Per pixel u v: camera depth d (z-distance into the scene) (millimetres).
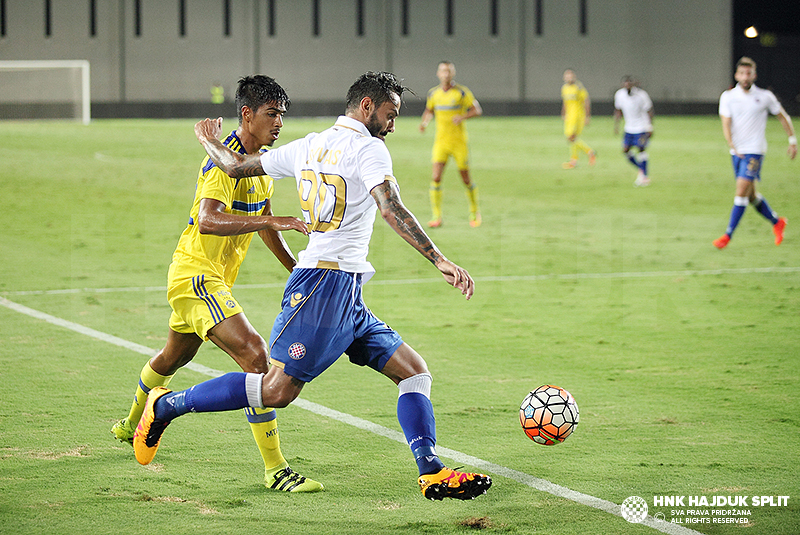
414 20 169375
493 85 171375
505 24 169875
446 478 12430
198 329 14172
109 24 165750
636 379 20797
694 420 17734
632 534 12344
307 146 13250
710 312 28203
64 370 21094
